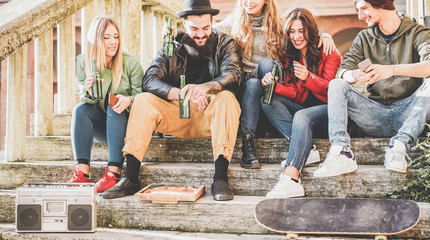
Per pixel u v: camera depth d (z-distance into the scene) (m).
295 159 2.27
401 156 2.23
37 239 2.05
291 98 2.61
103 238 2.03
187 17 2.55
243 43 2.85
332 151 2.28
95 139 2.81
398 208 1.89
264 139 2.61
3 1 7.43
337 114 2.30
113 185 2.40
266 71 2.56
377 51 2.53
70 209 2.07
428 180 2.16
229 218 2.16
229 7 6.79
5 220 2.38
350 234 2.05
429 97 2.22
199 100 2.33
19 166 2.62
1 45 2.26
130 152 2.35
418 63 2.25
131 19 3.57
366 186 2.27
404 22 2.47
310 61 2.65
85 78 2.62
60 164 2.59
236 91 2.65
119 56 2.63
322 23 7.08
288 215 1.96
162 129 2.58
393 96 2.47
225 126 2.30
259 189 2.38
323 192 2.31
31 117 3.17
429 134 2.22
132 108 2.41
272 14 2.82
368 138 2.52
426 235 2.00
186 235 2.11
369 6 2.46
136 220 2.23
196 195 2.20
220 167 2.31
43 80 3.00
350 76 2.39
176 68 2.65
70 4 2.80
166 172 2.48
